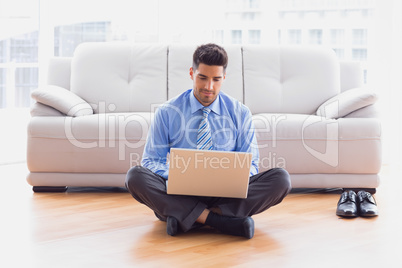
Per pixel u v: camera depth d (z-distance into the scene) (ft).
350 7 17.37
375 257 7.94
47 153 12.07
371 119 12.13
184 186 8.64
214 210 9.16
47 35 17.06
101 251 8.17
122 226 9.54
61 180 12.17
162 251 8.17
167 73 13.94
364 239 8.82
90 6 17.89
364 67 17.38
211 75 8.86
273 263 7.66
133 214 10.38
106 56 13.94
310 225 9.66
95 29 18.01
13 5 16.43
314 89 13.79
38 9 16.90
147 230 9.30
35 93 12.39
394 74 16.52
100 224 9.67
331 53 14.15
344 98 12.60
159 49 14.05
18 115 16.63
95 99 13.60
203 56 8.81
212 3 18.35
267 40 18.11
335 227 9.53
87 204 11.17
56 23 17.33
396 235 9.04
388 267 7.52
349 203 10.45
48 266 7.53
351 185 12.19
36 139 12.06
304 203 11.38
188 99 9.57
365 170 12.12
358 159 12.07
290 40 18.01
